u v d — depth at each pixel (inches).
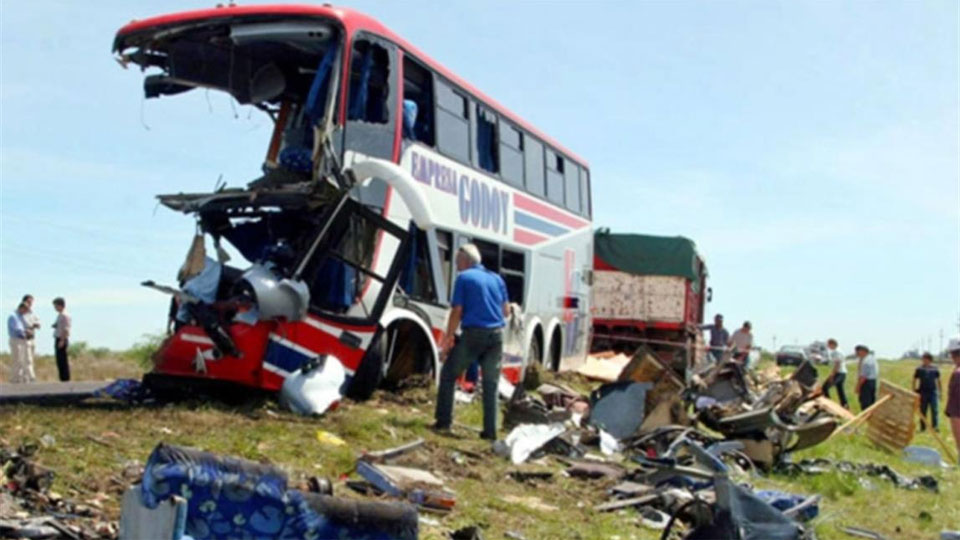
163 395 457.1
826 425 486.0
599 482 381.7
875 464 535.8
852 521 373.7
